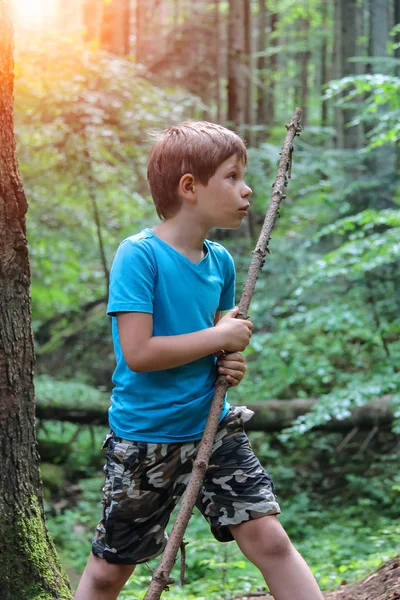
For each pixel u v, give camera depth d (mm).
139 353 2025
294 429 5887
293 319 6723
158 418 2094
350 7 11609
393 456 7816
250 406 7539
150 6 16516
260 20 16547
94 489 8008
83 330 10812
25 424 2365
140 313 2027
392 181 7711
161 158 2127
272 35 17891
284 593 2051
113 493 2152
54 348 10750
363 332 7602
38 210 8938
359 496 7426
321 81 19172
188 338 2031
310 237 8625
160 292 2086
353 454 8234
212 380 2156
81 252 10422
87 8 14688
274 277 8312
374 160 8180
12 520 2299
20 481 2340
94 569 2236
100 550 2205
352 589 3178
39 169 8469
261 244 2129
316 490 7828
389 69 8836
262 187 9703
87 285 11703
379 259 5609
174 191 2121
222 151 2080
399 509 6887
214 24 12719
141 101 8047
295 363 7609
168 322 2092
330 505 7449
